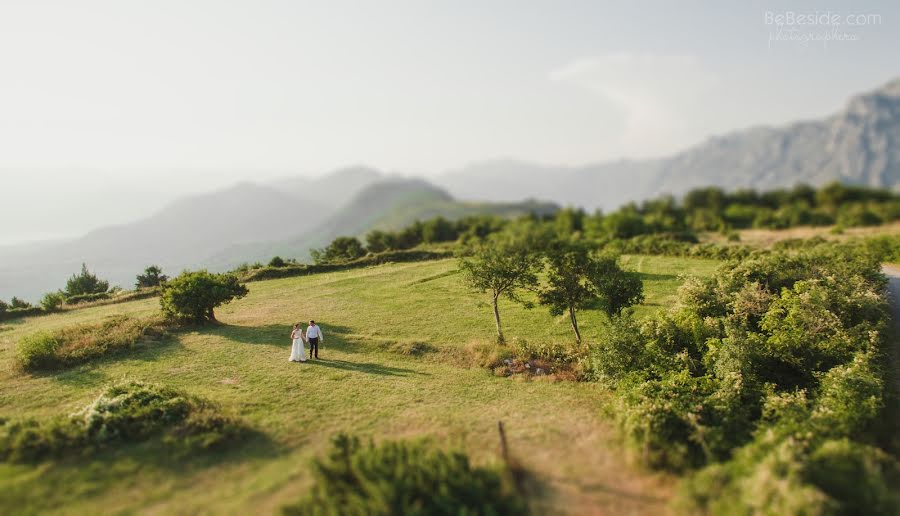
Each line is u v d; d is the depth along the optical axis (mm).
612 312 26500
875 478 11070
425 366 25047
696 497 11852
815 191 126688
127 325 28453
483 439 16016
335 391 20516
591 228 89312
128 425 15305
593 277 26609
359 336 28891
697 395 18219
